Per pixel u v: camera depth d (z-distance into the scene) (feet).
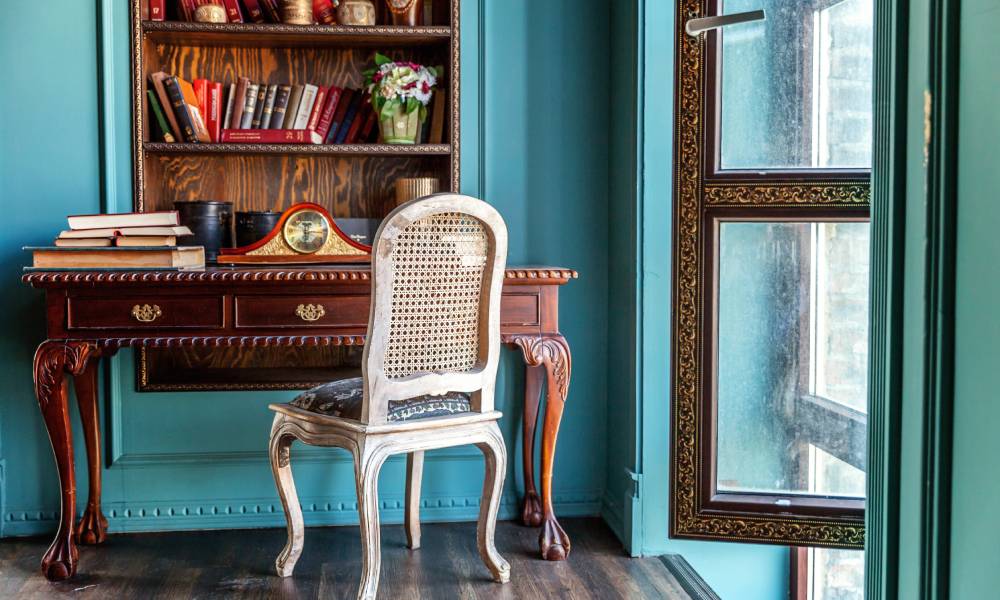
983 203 3.51
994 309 3.44
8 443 10.31
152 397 10.52
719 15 9.03
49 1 10.15
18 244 10.23
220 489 10.62
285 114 10.66
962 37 3.64
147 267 8.96
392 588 8.75
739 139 9.19
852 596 10.18
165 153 10.48
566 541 9.64
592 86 10.91
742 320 9.29
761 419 9.35
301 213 9.93
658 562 9.48
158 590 8.70
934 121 3.78
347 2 10.53
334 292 9.09
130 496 10.47
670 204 9.45
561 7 10.82
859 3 9.11
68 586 8.80
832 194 8.92
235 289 8.96
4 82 10.14
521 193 10.88
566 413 11.05
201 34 10.33
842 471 9.28
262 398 10.68
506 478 11.02
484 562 9.03
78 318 8.89
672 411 9.39
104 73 10.19
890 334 4.10
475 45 10.72
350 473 10.78
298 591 8.66
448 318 8.20
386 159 11.18
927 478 3.85
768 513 9.17
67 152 10.25
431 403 8.26
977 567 3.56
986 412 3.50
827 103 9.14
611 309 10.84
